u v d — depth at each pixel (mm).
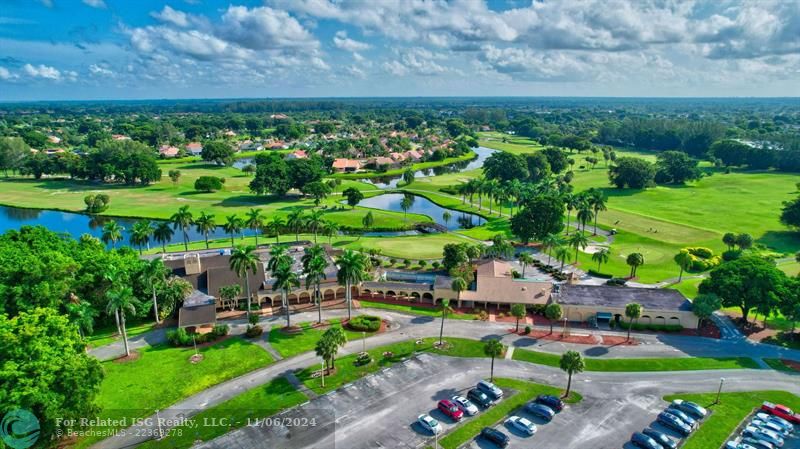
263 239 171125
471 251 136875
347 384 81625
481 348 93938
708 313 98062
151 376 83562
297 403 76375
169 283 107125
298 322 105125
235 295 109688
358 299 118062
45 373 61750
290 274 100875
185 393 79000
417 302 116312
